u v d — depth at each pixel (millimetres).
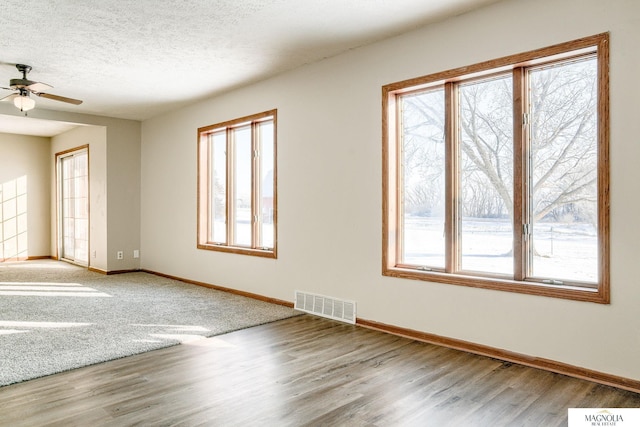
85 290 5734
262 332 3885
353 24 3586
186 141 6395
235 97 5516
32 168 8836
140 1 3141
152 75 4906
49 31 3664
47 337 3662
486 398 2531
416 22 3557
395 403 2465
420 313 3680
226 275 5703
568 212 3047
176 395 2562
